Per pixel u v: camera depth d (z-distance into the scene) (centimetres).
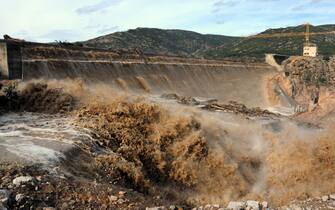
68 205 944
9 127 1592
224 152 1820
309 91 7819
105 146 1469
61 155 1226
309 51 14425
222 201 1412
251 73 7906
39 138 1411
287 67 8638
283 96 7412
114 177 1221
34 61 3516
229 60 7700
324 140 2000
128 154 1491
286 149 1961
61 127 1599
